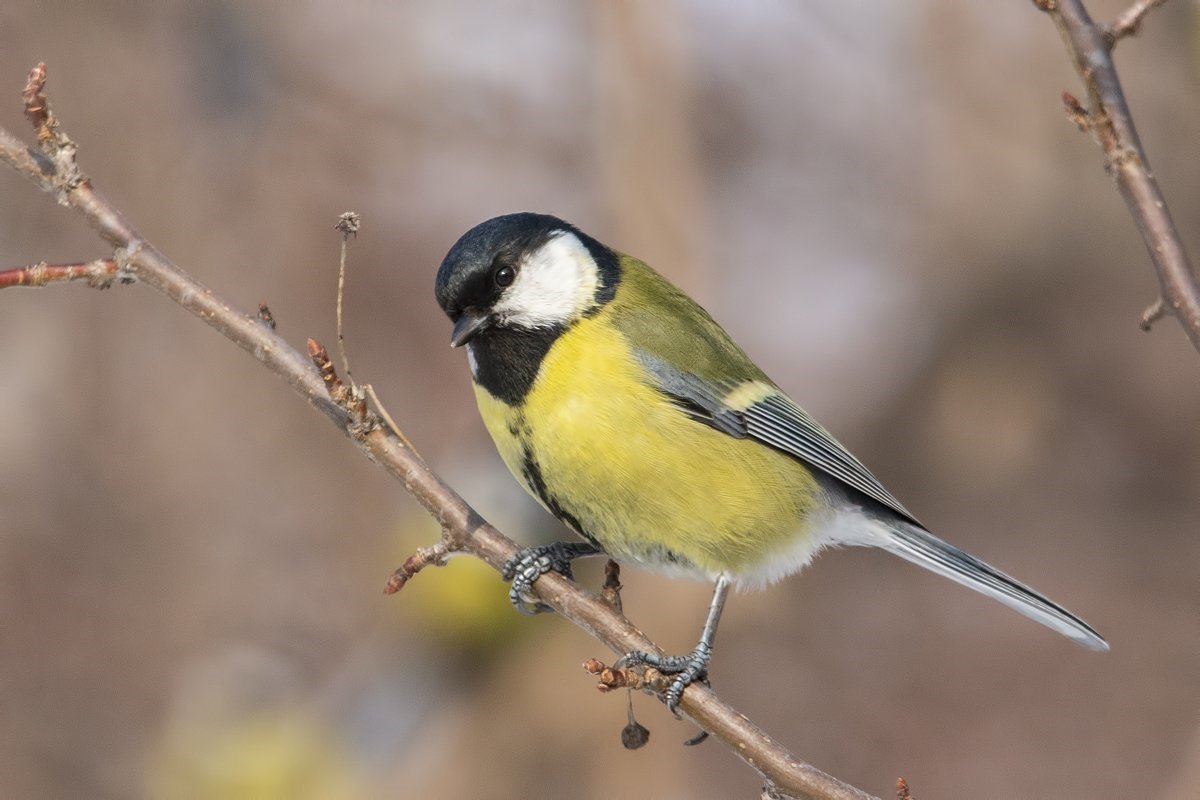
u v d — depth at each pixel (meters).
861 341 14.98
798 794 5.34
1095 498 14.35
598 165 13.90
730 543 6.91
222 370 13.54
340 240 13.96
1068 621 7.19
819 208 15.08
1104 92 4.75
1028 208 15.05
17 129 13.48
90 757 10.99
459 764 10.52
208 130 13.96
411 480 5.80
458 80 14.40
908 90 15.00
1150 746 11.53
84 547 12.65
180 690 11.38
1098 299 15.09
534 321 6.80
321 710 10.77
